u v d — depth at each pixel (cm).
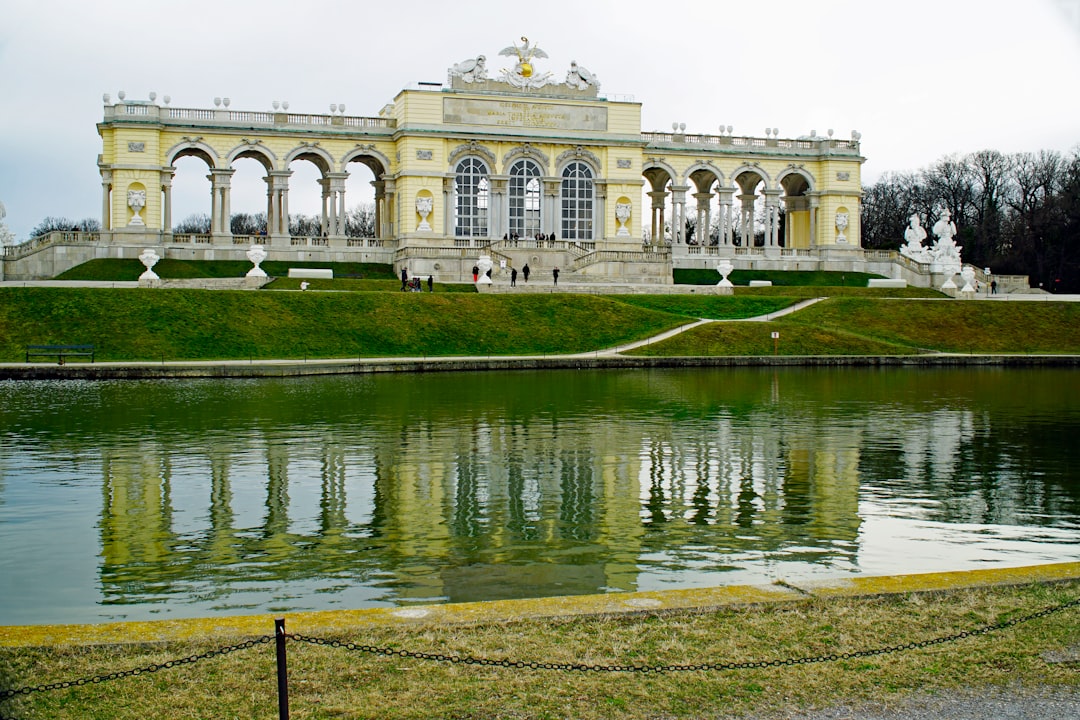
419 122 9725
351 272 9344
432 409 4106
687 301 8144
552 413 4009
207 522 2323
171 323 6475
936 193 14875
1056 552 2103
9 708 1021
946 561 2042
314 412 4000
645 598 1423
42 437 3388
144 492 2606
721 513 2420
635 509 2455
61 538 2189
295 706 1123
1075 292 12781
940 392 4891
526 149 10031
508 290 8362
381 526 2294
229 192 9600
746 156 10781
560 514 2405
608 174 10250
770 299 8319
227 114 9562
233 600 1798
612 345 6981
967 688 1173
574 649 1261
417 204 9719
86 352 6056
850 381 5447
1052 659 1245
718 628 1330
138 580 1912
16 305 6462
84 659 1222
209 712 1109
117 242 9106
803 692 1163
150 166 9194
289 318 6762
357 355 6462
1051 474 2870
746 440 3400
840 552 2102
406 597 1811
